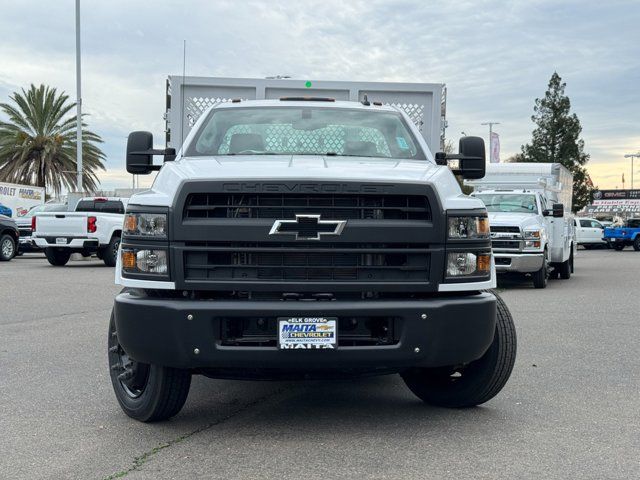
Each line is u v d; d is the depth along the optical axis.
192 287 4.45
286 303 4.39
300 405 5.63
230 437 4.77
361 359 4.45
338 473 4.08
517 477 4.03
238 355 4.40
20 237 26.06
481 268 4.70
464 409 5.50
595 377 6.64
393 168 4.98
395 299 4.53
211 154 5.80
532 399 5.82
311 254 4.50
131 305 4.53
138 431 4.93
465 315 4.55
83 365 7.12
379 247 4.52
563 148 66.50
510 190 17.34
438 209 4.56
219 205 4.50
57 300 12.29
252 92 8.62
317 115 6.25
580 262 27.95
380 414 5.35
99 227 19.83
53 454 4.45
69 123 44.75
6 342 8.35
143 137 5.86
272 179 4.50
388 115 6.36
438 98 8.72
